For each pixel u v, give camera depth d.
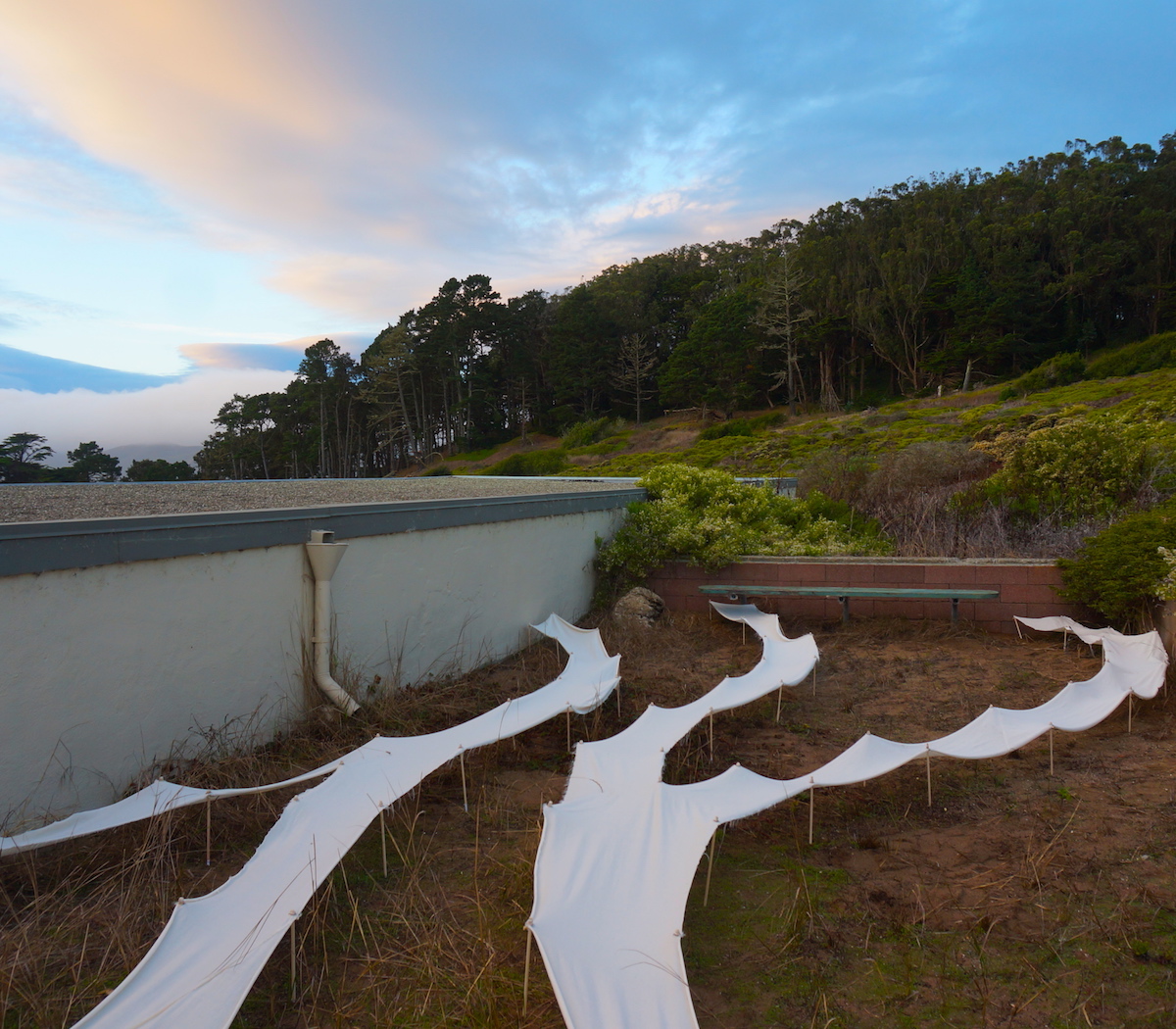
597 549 8.52
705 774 4.20
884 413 43.94
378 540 5.31
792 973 2.54
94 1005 2.33
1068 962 2.52
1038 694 5.50
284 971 2.59
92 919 2.78
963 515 10.06
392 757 3.73
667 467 10.36
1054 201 62.84
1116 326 60.44
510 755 4.55
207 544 4.07
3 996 2.32
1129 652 5.46
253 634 4.42
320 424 84.69
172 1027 2.00
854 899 2.99
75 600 3.47
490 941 2.67
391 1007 2.39
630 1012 1.99
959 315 55.41
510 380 71.56
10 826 3.18
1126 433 9.70
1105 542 6.73
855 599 7.76
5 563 3.15
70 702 3.46
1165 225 57.03
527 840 3.38
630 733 4.07
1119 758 4.25
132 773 3.75
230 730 4.27
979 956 2.58
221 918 2.49
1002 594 7.33
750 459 32.12
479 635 6.38
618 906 2.45
